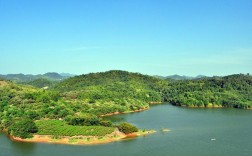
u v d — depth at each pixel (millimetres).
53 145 193500
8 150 184125
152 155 170625
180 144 192375
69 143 196750
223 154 171500
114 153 174750
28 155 173625
